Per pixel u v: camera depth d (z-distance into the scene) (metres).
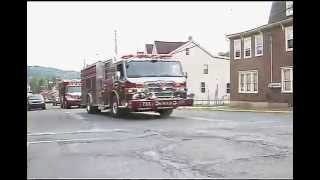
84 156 9.46
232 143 11.31
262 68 36.53
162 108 20.44
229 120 19.59
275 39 34.91
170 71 20.69
